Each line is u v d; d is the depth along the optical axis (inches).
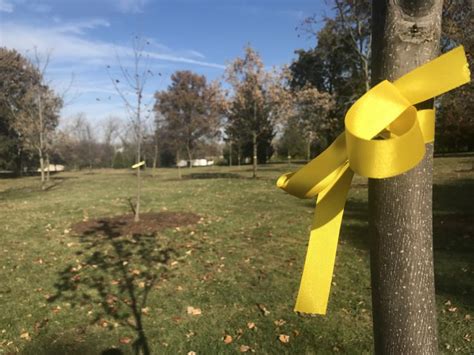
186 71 1411.2
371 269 47.5
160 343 155.9
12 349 155.7
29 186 939.3
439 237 282.4
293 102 1020.5
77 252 285.7
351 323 164.1
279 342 152.6
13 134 1571.1
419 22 41.9
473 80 290.5
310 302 41.8
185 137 1459.2
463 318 161.5
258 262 249.8
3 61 1359.5
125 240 313.6
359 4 657.6
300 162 1733.5
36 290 215.0
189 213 425.1
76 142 2094.0
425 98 36.7
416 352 45.1
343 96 1314.0
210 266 245.0
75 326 172.4
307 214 401.7
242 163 2046.0
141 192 665.6
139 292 206.8
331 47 1309.1
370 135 32.8
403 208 43.9
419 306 44.7
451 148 1453.0
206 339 157.4
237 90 921.5
